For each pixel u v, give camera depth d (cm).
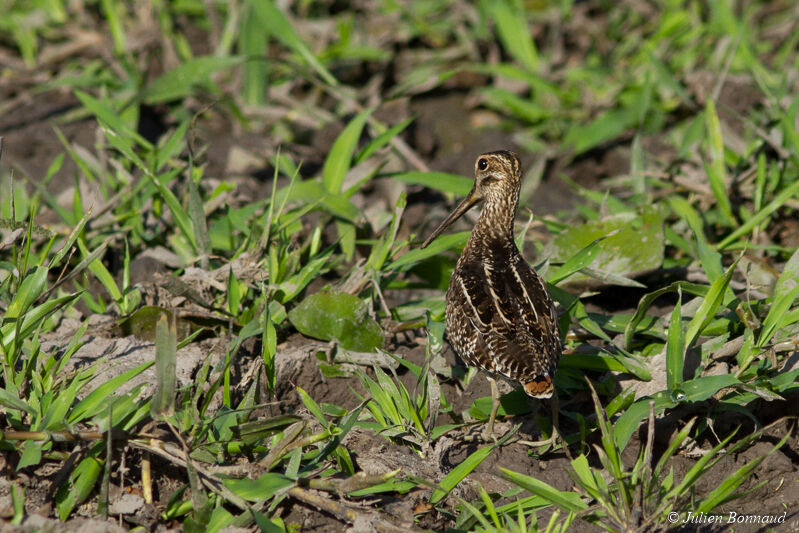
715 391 822
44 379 821
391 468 807
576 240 1080
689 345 878
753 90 1472
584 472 772
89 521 705
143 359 903
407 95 1584
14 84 1591
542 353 826
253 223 1081
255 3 1388
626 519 719
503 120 1616
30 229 832
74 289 1084
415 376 947
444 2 1777
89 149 1409
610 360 905
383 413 862
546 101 1612
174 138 1198
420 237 1255
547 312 859
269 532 697
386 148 1283
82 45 1631
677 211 1166
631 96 1536
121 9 1694
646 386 895
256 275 1011
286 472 763
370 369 948
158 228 1144
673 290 917
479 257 944
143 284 1011
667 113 1534
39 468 774
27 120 1472
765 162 1192
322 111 1491
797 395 887
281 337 987
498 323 843
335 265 1098
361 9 1791
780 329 900
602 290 1070
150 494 768
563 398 929
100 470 760
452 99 1672
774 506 827
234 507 762
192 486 732
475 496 813
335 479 778
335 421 888
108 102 1394
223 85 1609
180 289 936
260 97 1508
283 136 1476
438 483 799
